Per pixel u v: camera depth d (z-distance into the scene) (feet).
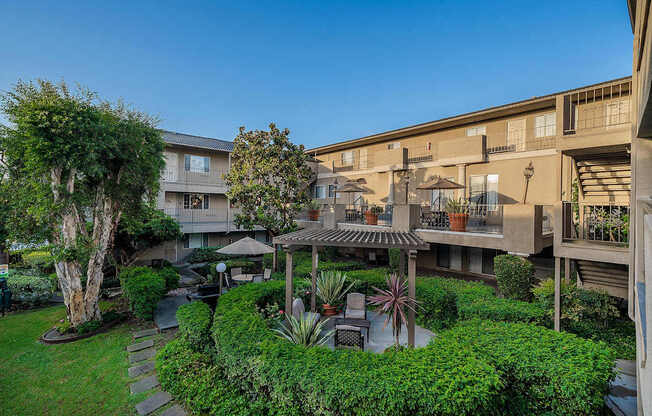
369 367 14.16
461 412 12.03
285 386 14.07
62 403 18.28
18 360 23.65
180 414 17.17
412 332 22.91
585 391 13.48
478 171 53.11
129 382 20.51
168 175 66.39
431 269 59.47
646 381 7.93
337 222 55.67
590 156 31.17
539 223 32.37
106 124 27.22
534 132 49.03
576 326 26.53
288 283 27.48
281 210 53.01
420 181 61.16
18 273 43.52
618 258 22.88
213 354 21.47
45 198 26.16
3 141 25.41
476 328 18.69
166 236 52.31
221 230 71.20
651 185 17.25
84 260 28.94
